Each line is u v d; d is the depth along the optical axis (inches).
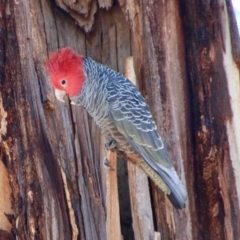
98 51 496.1
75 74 410.3
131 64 447.2
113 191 403.5
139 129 417.7
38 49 441.1
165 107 452.8
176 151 450.0
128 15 466.0
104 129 429.1
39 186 424.2
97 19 495.8
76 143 448.8
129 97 421.4
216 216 450.9
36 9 473.4
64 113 445.4
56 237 423.5
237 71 457.1
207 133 452.8
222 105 452.4
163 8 455.2
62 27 489.4
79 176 443.2
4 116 426.9
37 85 434.9
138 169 435.2
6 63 429.4
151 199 453.7
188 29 456.1
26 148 425.4
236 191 450.6
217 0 454.9
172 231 449.4
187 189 453.1
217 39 454.6
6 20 433.4
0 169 431.2
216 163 451.5
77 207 436.1
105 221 441.7
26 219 423.8
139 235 429.7
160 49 454.6
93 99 416.8
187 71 456.1
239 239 449.7
